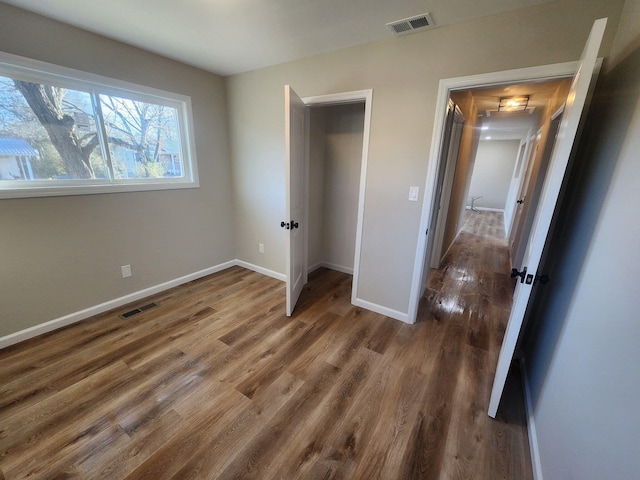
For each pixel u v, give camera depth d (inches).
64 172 86.4
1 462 49.8
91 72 85.1
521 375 75.5
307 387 69.1
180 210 118.5
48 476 47.9
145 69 97.4
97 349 80.4
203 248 131.7
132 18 74.7
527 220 125.1
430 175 84.0
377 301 104.3
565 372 47.3
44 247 83.4
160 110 108.2
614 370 33.2
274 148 118.7
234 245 147.5
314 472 49.9
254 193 131.3
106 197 94.7
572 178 65.5
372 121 90.2
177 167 118.1
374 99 88.2
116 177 98.5
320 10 68.1
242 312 103.2
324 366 76.5
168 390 66.7
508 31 65.9
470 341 89.0
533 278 50.5
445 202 142.7
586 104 61.7
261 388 68.2
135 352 79.8
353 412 62.3
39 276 83.5
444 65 75.3
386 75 84.7
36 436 54.6
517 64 66.3
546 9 61.2
